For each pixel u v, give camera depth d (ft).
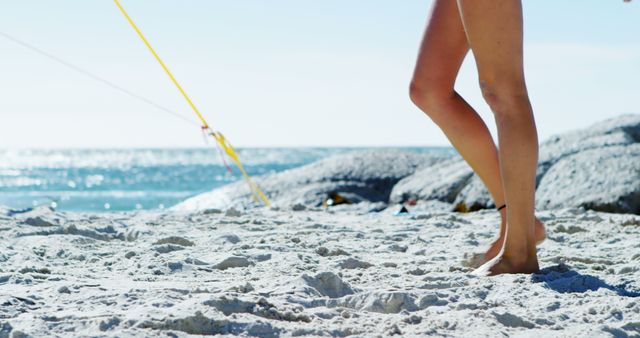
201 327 5.31
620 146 25.62
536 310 6.44
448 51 9.04
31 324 5.26
